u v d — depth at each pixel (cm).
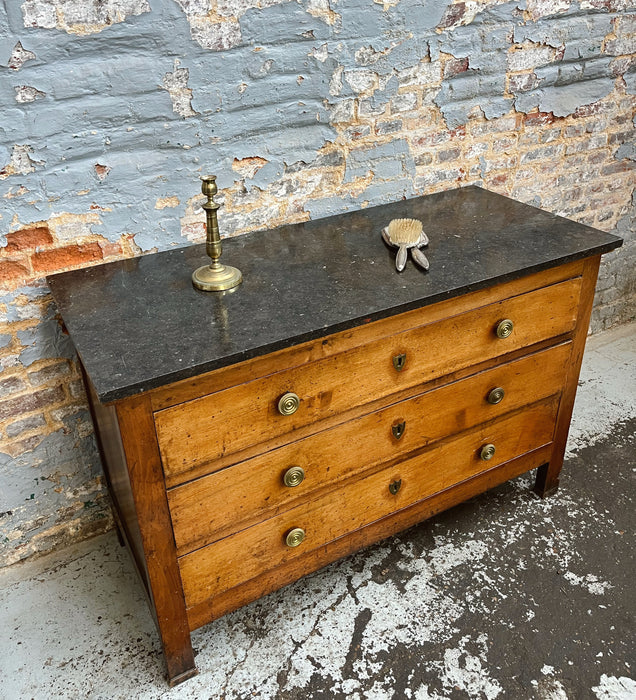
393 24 196
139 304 159
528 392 202
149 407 135
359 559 206
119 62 161
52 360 187
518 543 211
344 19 187
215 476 152
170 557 154
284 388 152
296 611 190
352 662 176
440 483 199
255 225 203
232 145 187
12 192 162
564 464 243
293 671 174
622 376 291
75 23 152
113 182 174
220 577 166
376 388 167
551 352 199
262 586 176
